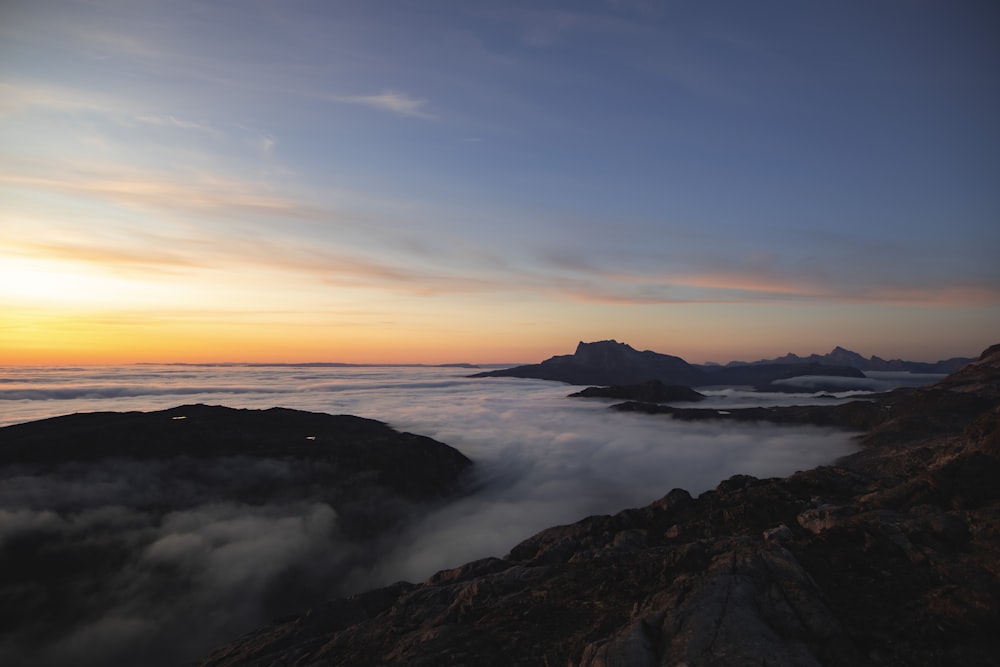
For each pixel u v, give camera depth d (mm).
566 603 22031
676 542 31734
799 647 14195
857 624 15688
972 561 18438
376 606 37906
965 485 23844
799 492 34031
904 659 13922
